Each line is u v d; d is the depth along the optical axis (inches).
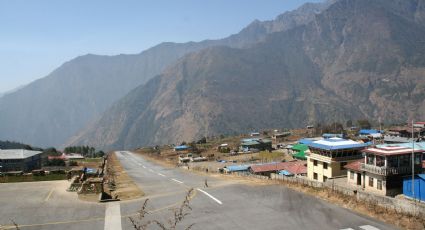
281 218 799.1
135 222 800.3
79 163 4010.8
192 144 6072.8
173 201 989.2
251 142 4911.4
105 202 1012.5
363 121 6387.8
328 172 2060.8
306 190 1048.2
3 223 813.9
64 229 767.7
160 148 7396.7
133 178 2003.0
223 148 5093.5
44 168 3225.9
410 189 1285.7
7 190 1198.9
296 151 3673.7
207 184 1307.8
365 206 847.7
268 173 2475.4
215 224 775.7
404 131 3607.3
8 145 6614.2
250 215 828.6
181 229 750.5
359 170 1625.2
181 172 2383.1
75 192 1153.4
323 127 6156.5
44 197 1073.5
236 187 1151.0
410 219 754.2
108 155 5531.5
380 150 1558.8
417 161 1534.2
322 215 809.5
